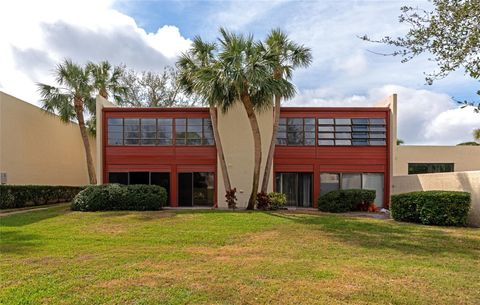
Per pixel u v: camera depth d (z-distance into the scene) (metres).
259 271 5.88
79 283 5.24
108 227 10.64
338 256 7.07
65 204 19.05
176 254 7.21
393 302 4.48
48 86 20.91
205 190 18.64
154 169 18.69
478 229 10.28
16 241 8.55
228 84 14.38
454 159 23.70
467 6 4.34
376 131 18.81
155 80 32.16
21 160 19.02
